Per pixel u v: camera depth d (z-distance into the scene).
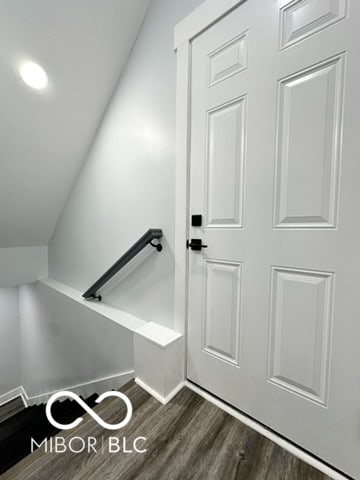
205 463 0.91
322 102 0.85
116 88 1.73
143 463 0.91
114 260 1.88
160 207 1.46
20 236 2.58
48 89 1.55
